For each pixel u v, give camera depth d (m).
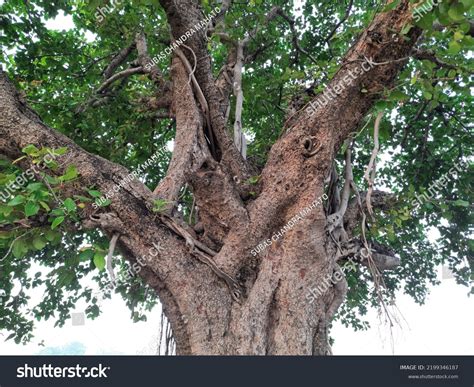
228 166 4.62
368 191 4.31
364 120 4.49
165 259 3.72
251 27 6.63
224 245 4.04
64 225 3.65
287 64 7.82
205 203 4.19
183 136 4.38
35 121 3.96
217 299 3.76
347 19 7.50
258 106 7.25
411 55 4.30
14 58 7.02
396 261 4.89
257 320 3.70
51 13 6.92
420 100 7.11
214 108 4.72
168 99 5.09
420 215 7.35
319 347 3.89
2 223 3.43
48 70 7.37
